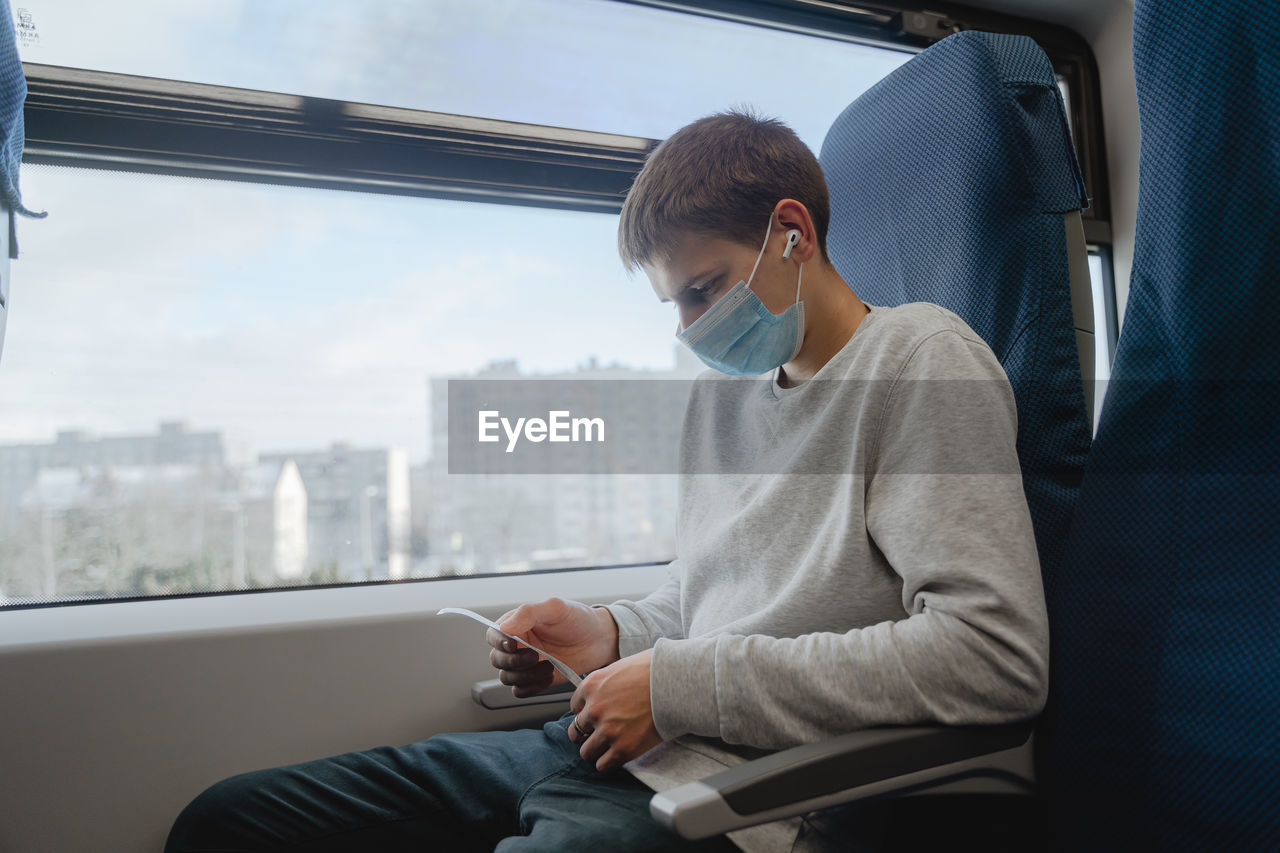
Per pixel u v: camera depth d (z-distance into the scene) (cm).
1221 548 64
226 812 86
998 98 88
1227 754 61
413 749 97
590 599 129
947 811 75
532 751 93
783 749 68
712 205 85
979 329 88
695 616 92
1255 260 64
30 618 114
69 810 103
